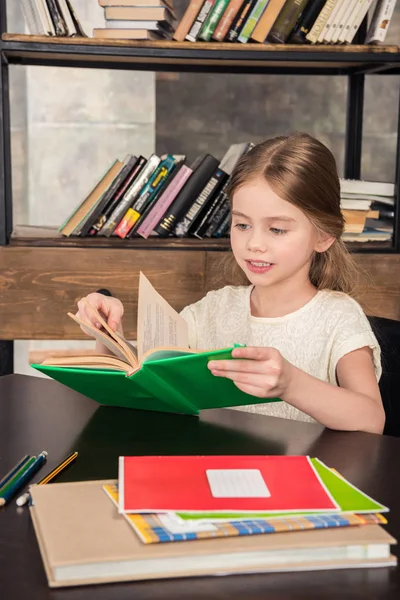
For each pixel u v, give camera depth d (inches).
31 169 115.6
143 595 22.2
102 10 111.1
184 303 86.0
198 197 88.4
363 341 50.1
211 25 82.0
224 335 57.9
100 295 49.4
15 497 29.6
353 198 87.5
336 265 56.8
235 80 114.6
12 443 36.4
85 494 27.4
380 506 26.2
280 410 53.1
